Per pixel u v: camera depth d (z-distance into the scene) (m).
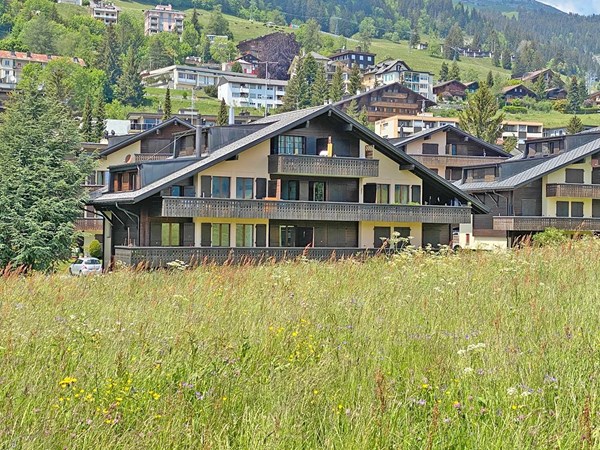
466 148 86.00
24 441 8.65
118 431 9.27
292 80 190.50
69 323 13.80
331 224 52.00
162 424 9.20
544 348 11.45
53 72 163.38
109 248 54.19
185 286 20.11
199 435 9.00
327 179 52.19
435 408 9.09
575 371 10.58
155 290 20.17
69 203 49.00
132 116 135.88
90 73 192.62
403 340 12.56
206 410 9.64
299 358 11.73
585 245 27.28
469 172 72.88
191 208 46.28
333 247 50.38
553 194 64.44
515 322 13.71
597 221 64.44
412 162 52.53
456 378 10.46
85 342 12.42
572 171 65.56
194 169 46.50
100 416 9.44
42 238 47.81
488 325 13.55
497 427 9.02
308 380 10.50
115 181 54.09
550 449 8.62
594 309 14.37
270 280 20.42
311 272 22.80
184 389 10.24
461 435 8.96
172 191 47.66
